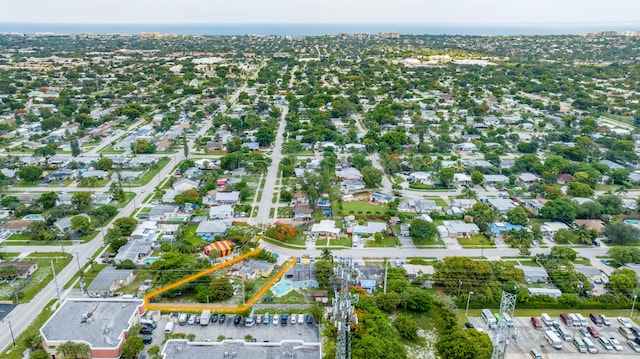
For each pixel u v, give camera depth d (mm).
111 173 198250
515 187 189250
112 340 91500
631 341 100188
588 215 159125
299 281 119438
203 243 138500
